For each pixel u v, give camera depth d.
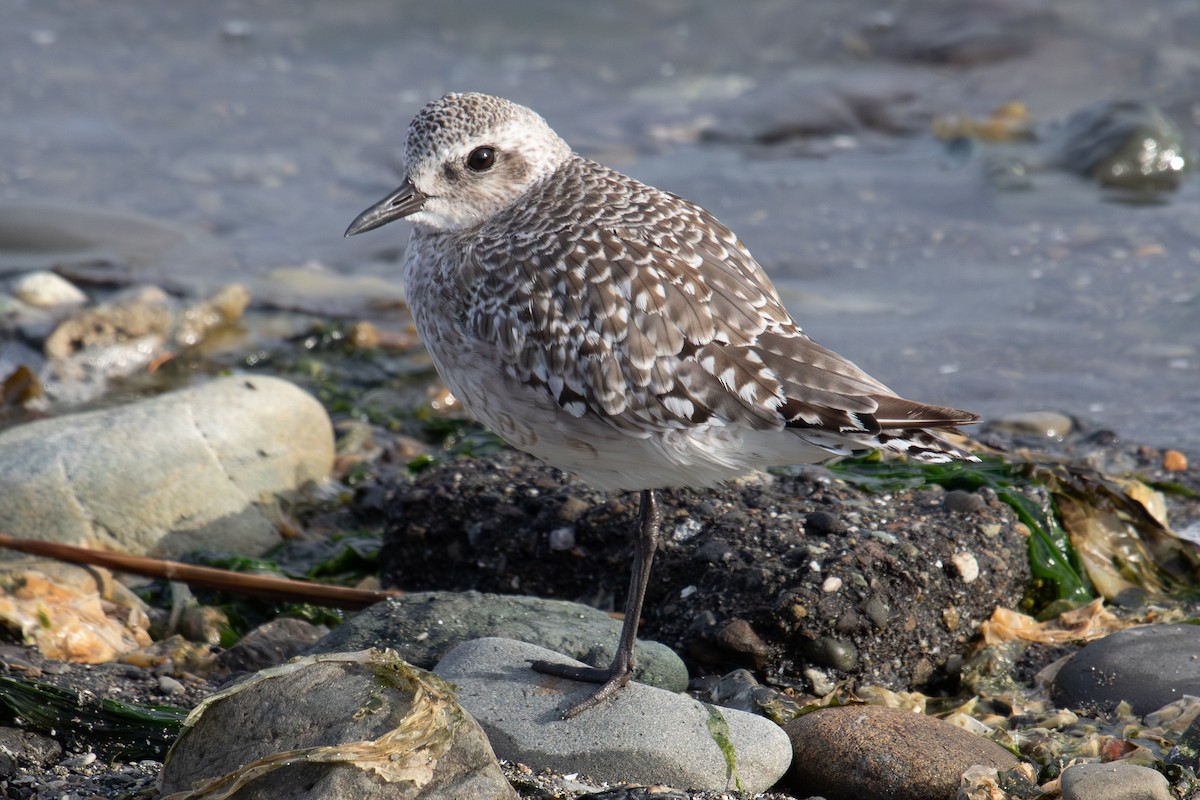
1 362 15.07
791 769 8.16
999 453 12.18
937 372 14.52
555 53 23.75
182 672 9.39
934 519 10.10
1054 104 21.44
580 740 7.98
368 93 22.33
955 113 21.39
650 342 8.23
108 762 8.22
